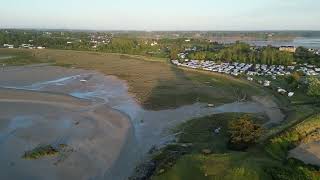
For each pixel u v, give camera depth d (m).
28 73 129.25
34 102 86.38
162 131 66.38
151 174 47.88
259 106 86.56
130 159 53.66
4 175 48.09
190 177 44.16
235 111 81.44
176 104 86.38
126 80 117.12
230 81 117.06
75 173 49.06
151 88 104.31
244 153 51.12
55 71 135.38
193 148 56.34
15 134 63.72
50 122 70.94
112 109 81.00
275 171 43.94
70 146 58.28
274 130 62.22
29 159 52.75
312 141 58.16
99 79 119.56
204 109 82.44
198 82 114.88
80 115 76.00
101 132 65.31
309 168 45.66
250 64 152.62
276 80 116.31
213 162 47.38
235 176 43.25
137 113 78.19
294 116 73.50
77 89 103.19
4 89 100.69
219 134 63.84
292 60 155.38
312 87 94.56
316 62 151.12
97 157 54.28
